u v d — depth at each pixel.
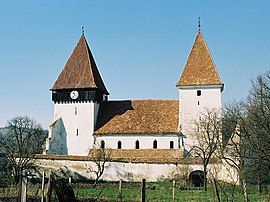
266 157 43.31
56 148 70.38
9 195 30.28
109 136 68.94
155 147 66.62
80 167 59.94
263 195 39.97
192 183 55.97
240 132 49.28
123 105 73.44
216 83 67.25
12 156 53.28
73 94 72.00
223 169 55.34
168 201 35.28
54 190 23.38
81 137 70.50
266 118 44.78
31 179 47.81
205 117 66.38
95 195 37.31
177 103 71.19
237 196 38.88
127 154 65.62
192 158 59.12
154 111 70.75
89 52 76.44
